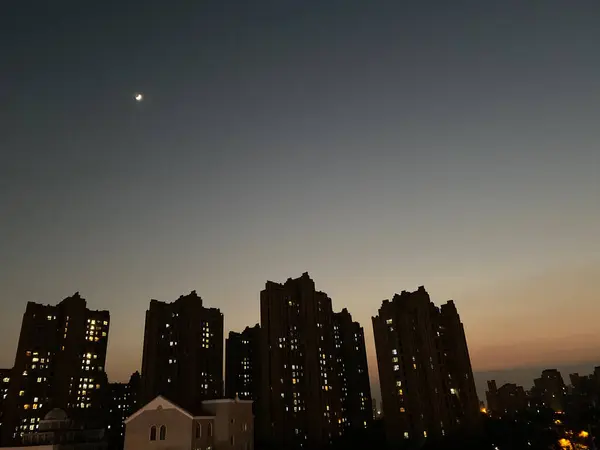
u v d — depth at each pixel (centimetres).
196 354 19575
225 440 8419
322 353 19000
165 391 18950
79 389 18925
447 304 16975
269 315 18438
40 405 17775
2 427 16925
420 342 15175
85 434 11969
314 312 19312
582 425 17050
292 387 17488
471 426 14938
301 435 16862
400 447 14075
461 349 16088
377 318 16062
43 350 18662
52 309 19538
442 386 14762
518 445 14700
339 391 19275
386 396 14938
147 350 19625
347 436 17662
